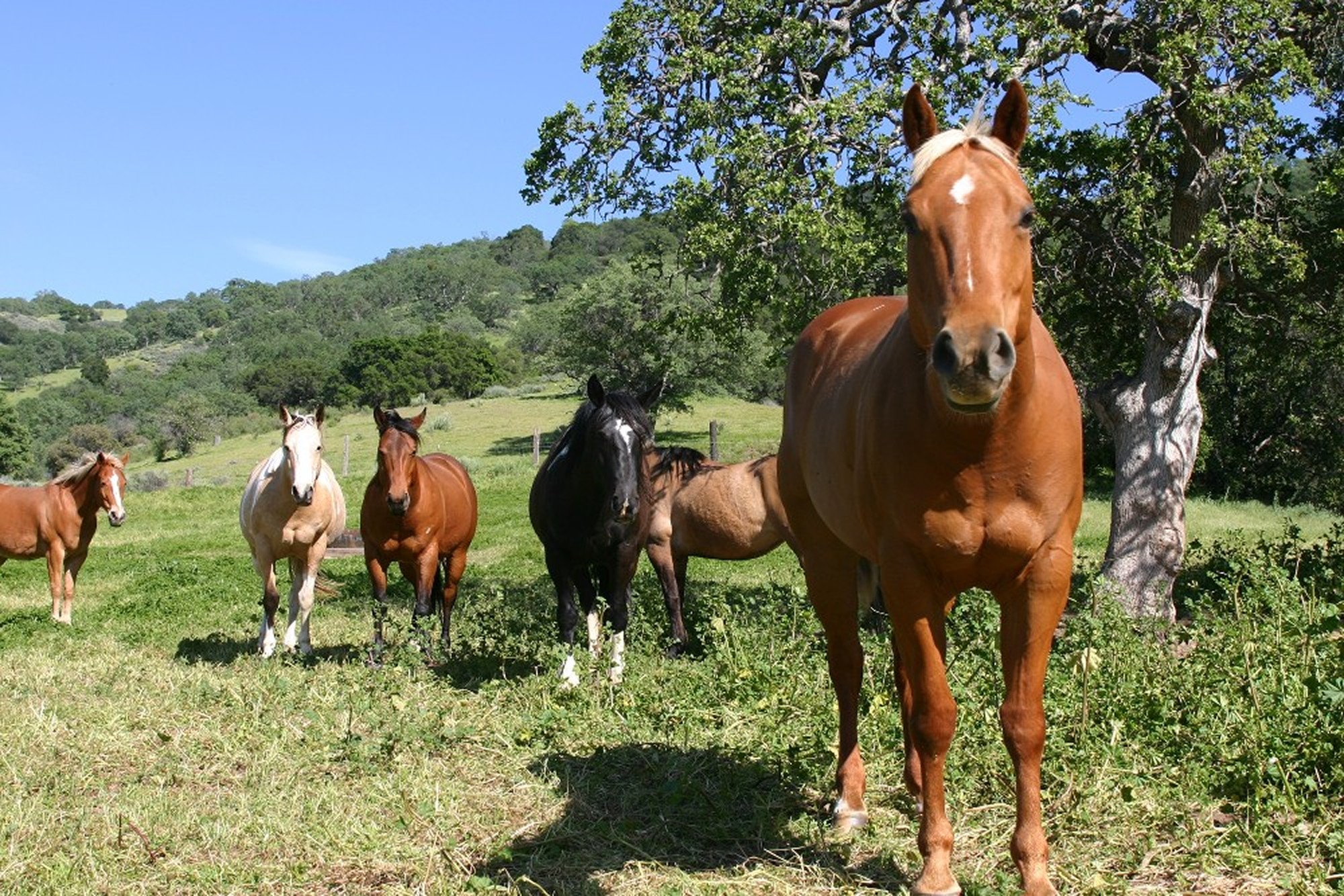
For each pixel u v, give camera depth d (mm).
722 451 33906
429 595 9031
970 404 2969
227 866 4289
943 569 3521
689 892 3936
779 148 9266
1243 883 3766
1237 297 11188
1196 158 9773
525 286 169875
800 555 5262
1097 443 26188
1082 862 3932
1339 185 9180
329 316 160750
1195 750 4719
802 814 4508
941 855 3631
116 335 172625
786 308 9516
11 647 10141
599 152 10117
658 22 10031
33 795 5176
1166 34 8992
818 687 6141
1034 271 9938
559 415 57938
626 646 8078
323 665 8125
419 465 8875
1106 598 6555
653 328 10977
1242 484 26062
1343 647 4781
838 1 10102
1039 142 8930
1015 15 8875
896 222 9328
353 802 4996
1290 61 8492
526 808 4941
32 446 67125
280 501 9180
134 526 24109
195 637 10320
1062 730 4879
